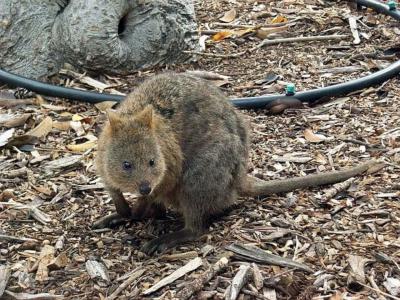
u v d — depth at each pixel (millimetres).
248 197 1893
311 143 2119
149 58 2523
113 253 1749
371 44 2658
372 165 1957
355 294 1615
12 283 1664
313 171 2004
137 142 1708
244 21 2852
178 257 1720
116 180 1725
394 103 2289
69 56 2445
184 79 1850
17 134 2176
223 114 1815
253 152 2084
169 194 1812
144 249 1746
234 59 2604
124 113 1791
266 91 2396
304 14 2867
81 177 2000
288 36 2732
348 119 2221
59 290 1648
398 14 2801
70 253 1747
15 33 2408
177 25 2539
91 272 1688
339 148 2088
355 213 1828
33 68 2426
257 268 1665
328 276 1655
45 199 1923
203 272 1669
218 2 3006
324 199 1862
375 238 1753
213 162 1776
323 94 2314
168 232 1821
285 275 1643
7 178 1999
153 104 1789
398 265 1672
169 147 1744
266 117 2256
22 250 1754
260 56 2613
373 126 2178
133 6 2479
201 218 1792
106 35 2416
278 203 1875
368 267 1673
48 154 2096
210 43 2705
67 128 2201
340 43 2672
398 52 2592
